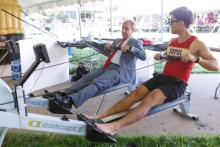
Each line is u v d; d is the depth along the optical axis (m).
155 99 2.46
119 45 3.52
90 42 4.60
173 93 2.56
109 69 3.44
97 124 2.20
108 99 3.95
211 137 2.60
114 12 9.79
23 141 2.59
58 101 2.87
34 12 9.04
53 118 2.00
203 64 2.47
